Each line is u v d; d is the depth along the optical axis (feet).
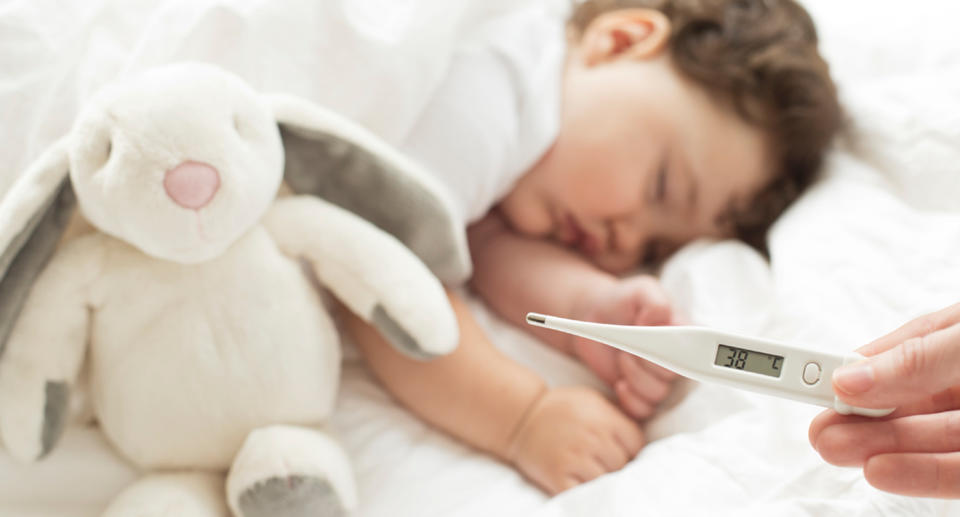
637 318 2.73
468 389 2.47
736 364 1.80
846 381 1.67
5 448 2.04
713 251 2.97
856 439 1.79
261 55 2.46
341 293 2.18
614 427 2.46
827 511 1.92
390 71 2.58
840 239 2.71
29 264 1.95
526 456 2.41
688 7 3.26
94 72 2.39
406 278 2.13
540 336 2.97
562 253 3.13
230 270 2.02
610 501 2.11
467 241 3.21
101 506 2.12
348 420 2.49
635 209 3.05
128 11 2.57
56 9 2.45
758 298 2.74
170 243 1.85
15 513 2.07
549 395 2.51
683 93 3.09
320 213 2.16
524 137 2.96
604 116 3.03
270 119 2.02
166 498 1.98
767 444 2.17
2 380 1.96
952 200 2.94
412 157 2.74
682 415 2.45
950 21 3.82
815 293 2.52
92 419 2.28
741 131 3.10
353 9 2.61
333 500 2.01
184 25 2.41
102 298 2.02
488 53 2.93
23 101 2.30
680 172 3.06
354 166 2.22
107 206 1.82
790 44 3.21
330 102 2.57
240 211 1.89
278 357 2.05
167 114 1.80
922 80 3.34
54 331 1.98
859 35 3.89
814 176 3.26
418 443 2.49
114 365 2.04
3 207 1.88
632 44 3.24
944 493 1.73
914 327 1.86
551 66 3.08
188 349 2.00
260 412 2.06
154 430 2.04
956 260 2.53
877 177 3.12
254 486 1.94
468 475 2.37
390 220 2.31
